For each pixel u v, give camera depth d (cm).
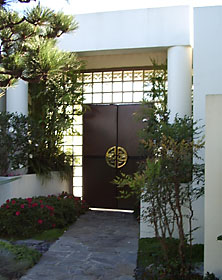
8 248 405
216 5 464
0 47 366
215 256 309
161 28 582
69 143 787
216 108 312
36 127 613
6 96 634
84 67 720
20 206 505
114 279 349
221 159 310
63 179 743
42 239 486
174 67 575
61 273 363
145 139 481
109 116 757
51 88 682
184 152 354
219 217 310
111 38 600
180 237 356
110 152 753
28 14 363
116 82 772
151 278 338
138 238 505
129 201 732
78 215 666
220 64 459
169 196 355
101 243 478
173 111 570
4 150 583
